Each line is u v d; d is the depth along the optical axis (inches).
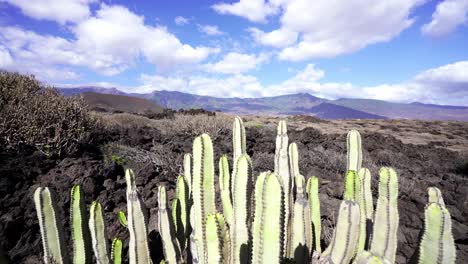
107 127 283.3
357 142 116.0
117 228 131.6
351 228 71.3
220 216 63.3
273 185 56.4
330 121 944.3
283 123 89.1
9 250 110.2
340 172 248.2
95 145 223.9
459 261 119.6
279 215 56.4
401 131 742.5
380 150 365.1
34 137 179.6
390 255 78.5
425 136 659.4
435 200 86.4
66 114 208.7
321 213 153.3
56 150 185.3
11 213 116.4
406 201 178.1
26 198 127.2
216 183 187.3
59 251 78.8
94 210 79.9
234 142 103.1
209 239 62.5
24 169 150.6
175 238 90.0
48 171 163.2
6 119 176.7
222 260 63.1
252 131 414.0
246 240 68.3
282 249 57.4
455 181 236.8
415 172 274.5
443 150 411.2
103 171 171.5
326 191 184.1
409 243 132.8
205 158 76.4
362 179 98.7
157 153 226.2
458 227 145.4
